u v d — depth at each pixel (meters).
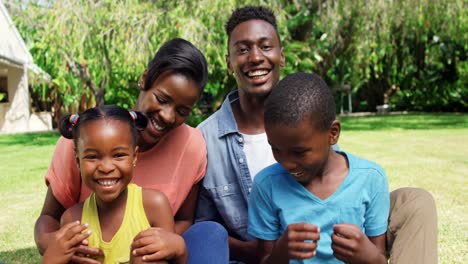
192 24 9.86
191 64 2.23
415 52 19.28
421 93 22.03
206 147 2.69
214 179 2.70
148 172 2.46
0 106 16.97
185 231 2.28
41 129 18.02
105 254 2.08
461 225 4.44
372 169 2.24
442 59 20.14
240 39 2.73
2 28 15.33
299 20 13.40
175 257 2.00
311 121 1.97
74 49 10.53
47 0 10.88
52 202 2.38
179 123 2.33
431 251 2.19
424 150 9.33
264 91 2.71
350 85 22.48
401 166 7.57
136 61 9.93
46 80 15.53
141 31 10.12
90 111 2.10
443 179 6.51
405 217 2.27
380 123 16.09
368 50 13.66
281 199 2.24
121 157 2.05
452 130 12.92
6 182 7.09
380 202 2.23
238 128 2.78
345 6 12.67
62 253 1.95
